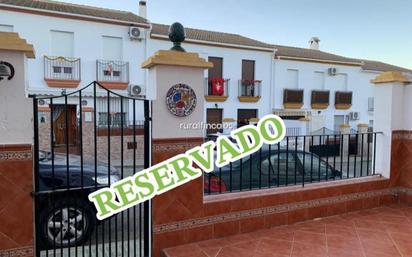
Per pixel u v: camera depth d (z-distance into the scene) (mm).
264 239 3578
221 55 17594
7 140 2641
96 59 14266
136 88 14609
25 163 2711
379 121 4906
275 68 19312
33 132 2740
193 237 3459
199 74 3363
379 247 3367
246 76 18578
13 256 2711
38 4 13812
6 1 12914
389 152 4777
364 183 4617
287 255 3195
